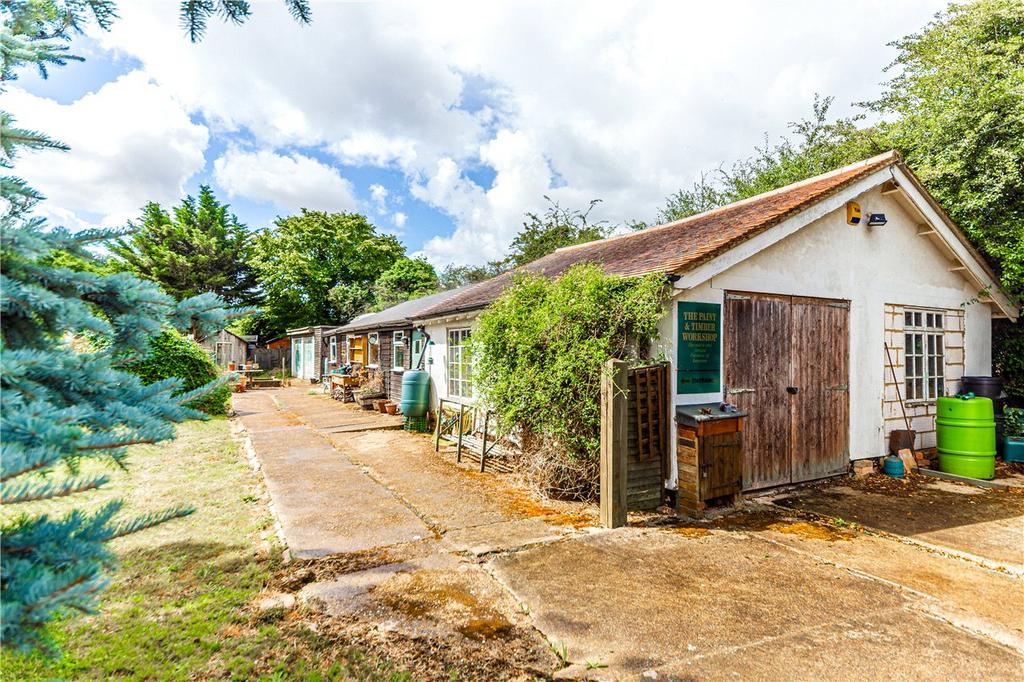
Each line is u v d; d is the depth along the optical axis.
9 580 1.28
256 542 4.61
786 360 6.65
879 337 7.64
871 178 7.06
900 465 7.29
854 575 3.99
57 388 1.65
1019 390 9.12
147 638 3.01
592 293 5.77
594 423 5.63
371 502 5.93
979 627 3.23
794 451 6.70
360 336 19.47
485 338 6.89
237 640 3.03
